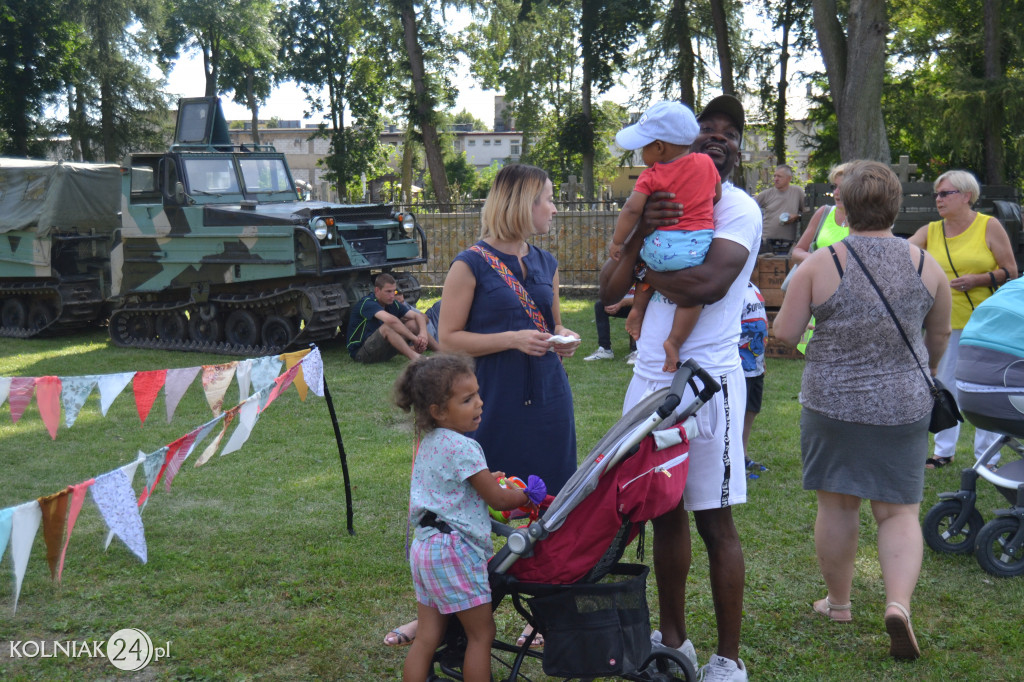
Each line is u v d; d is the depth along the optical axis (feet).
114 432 25.14
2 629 13.06
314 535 16.84
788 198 42.22
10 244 46.68
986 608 13.47
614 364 34.22
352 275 41.11
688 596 13.98
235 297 40.14
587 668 9.49
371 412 27.14
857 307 11.84
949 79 78.95
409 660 10.09
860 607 13.57
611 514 9.46
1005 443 15.44
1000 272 18.56
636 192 10.71
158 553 15.93
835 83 54.49
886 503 12.29
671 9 102.22
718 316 11.13
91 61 118.83
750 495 18.78
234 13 137.59
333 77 149.28
